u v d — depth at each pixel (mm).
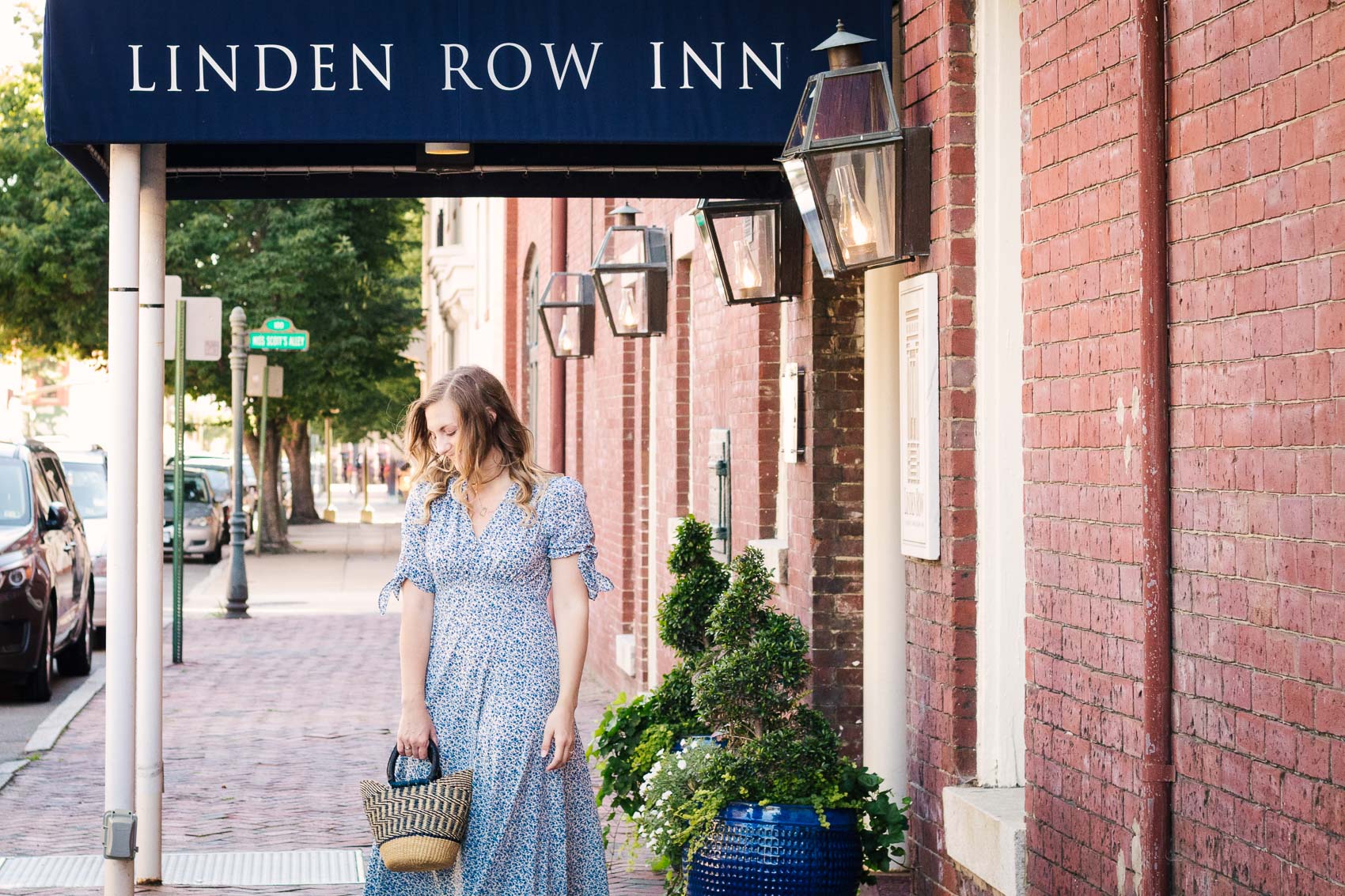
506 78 6180
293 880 7094
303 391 30625
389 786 4645
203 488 30172
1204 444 4160
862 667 7684
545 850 4703
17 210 30328
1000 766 5852
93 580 15547
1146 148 4336
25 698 13172
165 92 6055
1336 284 3576
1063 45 4949
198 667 15047
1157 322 4340
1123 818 4566
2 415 72625
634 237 11391
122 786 6363
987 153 5805
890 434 7266
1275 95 3814
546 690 4727
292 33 6102
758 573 6375
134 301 6352
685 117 6242
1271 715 3848
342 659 15922
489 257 26156
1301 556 3719
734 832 5824
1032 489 5199
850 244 5965
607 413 14039
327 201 30391
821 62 6297
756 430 8703
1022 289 5383
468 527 4746
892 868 6945
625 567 13023
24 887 6938
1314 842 3670
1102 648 4711
